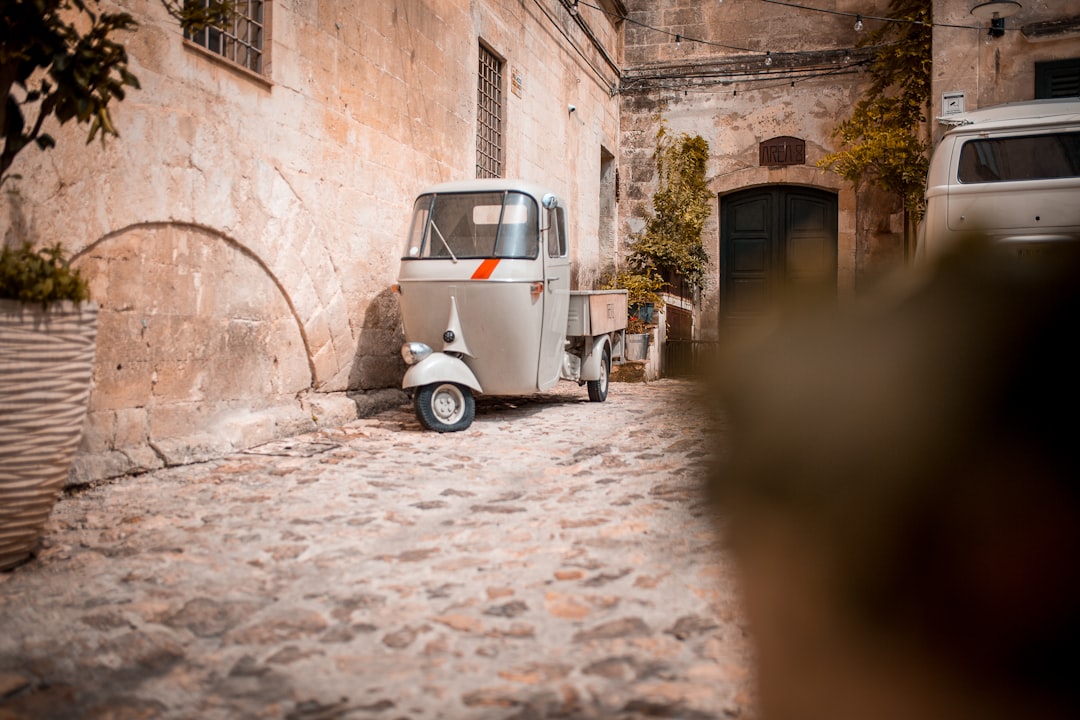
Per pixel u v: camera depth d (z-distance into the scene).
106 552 3.75
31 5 3.38
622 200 17.06
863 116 13.90
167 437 5.74
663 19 16.59
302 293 7.22
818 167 14.06
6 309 3.31
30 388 3.39
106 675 2.56
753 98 16.02
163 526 4.16
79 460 4.95
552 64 13.56
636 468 5.45
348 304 7.94
